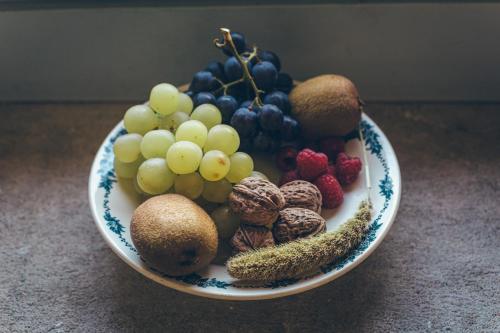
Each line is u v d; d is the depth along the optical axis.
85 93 0.68
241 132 0.54
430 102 0.68
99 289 0.54
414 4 0.60
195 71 0.66
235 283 0.49
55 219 0.59
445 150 0.64
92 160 0.64
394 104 0.68
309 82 0.57
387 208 0.53
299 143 0.58
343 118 0.56
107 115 0.68
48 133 0.66
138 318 0.52
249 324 0.52
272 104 0.55
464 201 0.60
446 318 0.52
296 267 0.48
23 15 0.62
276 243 0.51
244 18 0.62
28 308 0.53
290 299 0.53
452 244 0.56
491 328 0.51
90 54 0.65
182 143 0.51
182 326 0.52
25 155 0.64
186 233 0.47
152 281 0.55
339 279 0.54
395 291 0.53
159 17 0.62
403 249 0.56
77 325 0.52
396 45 0.64
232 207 0.51
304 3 0.61
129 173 0.55
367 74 0.66
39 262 0.56
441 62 0.65
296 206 0.52
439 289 0.54
